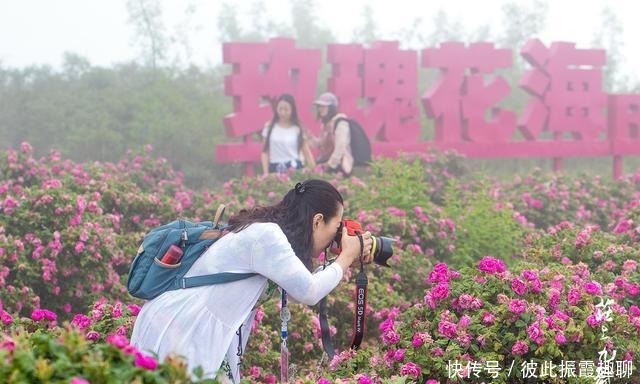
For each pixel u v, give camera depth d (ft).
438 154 45.19
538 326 14.66
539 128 49.73
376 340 22.52
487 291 15.70
